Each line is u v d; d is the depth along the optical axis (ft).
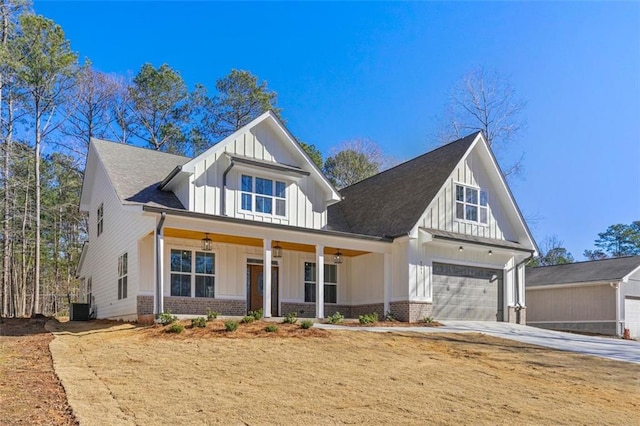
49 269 136.15
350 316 72.13
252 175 61.00
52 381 26.48
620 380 37.11
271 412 23.76
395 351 40.88
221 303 61.36
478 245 68.59
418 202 68.13
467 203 72.49
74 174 119.65
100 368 29.94
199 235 58.23
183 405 23.81
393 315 64.49
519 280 76.28
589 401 30.48
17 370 29.04
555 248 190.19
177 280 58.65
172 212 49.37
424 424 23.75
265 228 55.21
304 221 64.69
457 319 68.28
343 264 72.95
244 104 132.26
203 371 30.50
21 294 122.93
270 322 49.01
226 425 21.57
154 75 126.41
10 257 114.73
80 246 132.67
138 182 60.80
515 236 77.87
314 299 69.97
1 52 80.02
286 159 64.64
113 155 65.98
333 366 34.09
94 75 121.39
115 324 53.52
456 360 39.60
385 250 65.46
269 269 55.36
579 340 58.34
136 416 21.74
